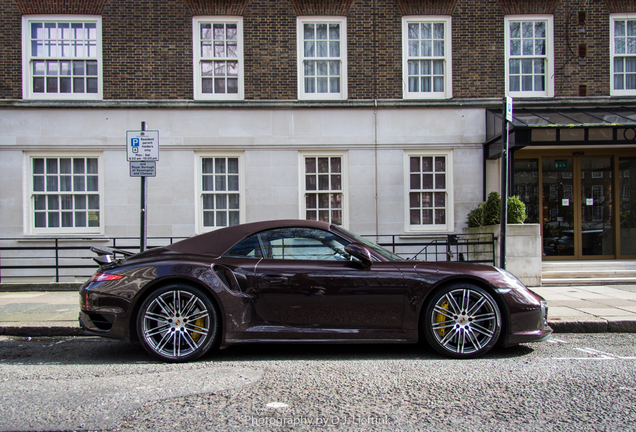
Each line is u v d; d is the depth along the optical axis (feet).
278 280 13.93
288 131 34.12
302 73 34.63
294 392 11.07
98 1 33.71
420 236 33.94
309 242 14.76
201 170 34.22
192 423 9.20
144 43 33.91
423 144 34.35
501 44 34.86
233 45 34.47
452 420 9.39
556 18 34.91
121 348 15.96
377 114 34.40
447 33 34.83
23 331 17.98
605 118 31.50
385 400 10.54
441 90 35.27
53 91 33.99
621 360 14.08
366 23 34.63
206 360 14.14
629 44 35.04
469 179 34.45
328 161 34.60
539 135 30.48
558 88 34.94
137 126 33.58
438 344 14.03
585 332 18.54
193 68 34.04
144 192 20.24
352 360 14.07
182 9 34.01
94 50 34.09
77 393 10.96
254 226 15.14
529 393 11.04
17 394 10.91
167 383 11.71
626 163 35.14
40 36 33.83
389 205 34.32
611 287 28.89
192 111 33.83
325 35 34.94
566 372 12.75
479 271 14.42
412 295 13.93
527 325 14.24
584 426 9.11
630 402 10.46
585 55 35.09
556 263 32.89
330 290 13.89
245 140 33.94
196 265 13.94
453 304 14.17
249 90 34.22
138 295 13.73
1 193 32.99
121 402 10.36
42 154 33.42
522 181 35.17
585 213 35.14
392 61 34.68
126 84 33.78
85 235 33.42
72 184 33.68
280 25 34.35
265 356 14.62
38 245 33.06
